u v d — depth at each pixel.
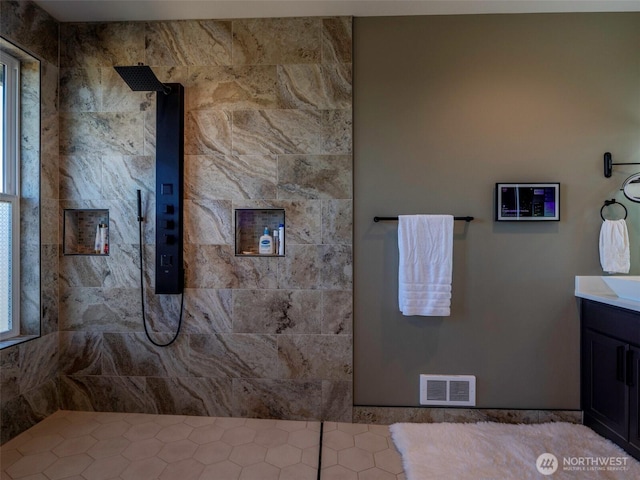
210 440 1.83
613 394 1.75
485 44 1.99
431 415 2.00
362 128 2.03
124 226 2.10
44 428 1.92
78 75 2.10
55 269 2.10
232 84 2.05
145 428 1.93
